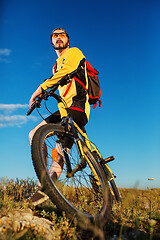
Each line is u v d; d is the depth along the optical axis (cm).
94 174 303
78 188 300
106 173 370
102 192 296
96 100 346
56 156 279
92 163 305
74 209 243
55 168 305
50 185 234
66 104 308
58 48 366
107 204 288
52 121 325
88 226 242
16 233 213
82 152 286
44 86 304
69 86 318
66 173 278
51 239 218
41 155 244
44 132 264
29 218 239
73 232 237
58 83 303
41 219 249
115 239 244
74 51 325
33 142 250
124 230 269
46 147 279
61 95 332
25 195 381
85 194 321
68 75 304
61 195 238
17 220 229
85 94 324
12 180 416
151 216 329
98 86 346
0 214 236
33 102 316
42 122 323
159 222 309
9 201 295
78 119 312
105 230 263
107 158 358
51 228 242
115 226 276
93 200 311
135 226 282
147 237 261
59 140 287
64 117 299
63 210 238
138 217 311
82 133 318
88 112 328
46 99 309
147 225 289
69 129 297
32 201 290
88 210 275
